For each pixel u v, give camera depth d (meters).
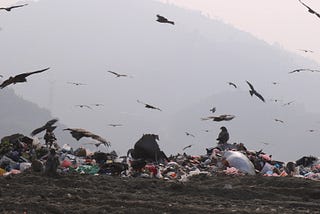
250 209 23.72
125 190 27.64
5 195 24.31
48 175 29.42
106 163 34.50
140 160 34.44
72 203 23.27
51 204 22.22
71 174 30.58
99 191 26.08
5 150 34.50
